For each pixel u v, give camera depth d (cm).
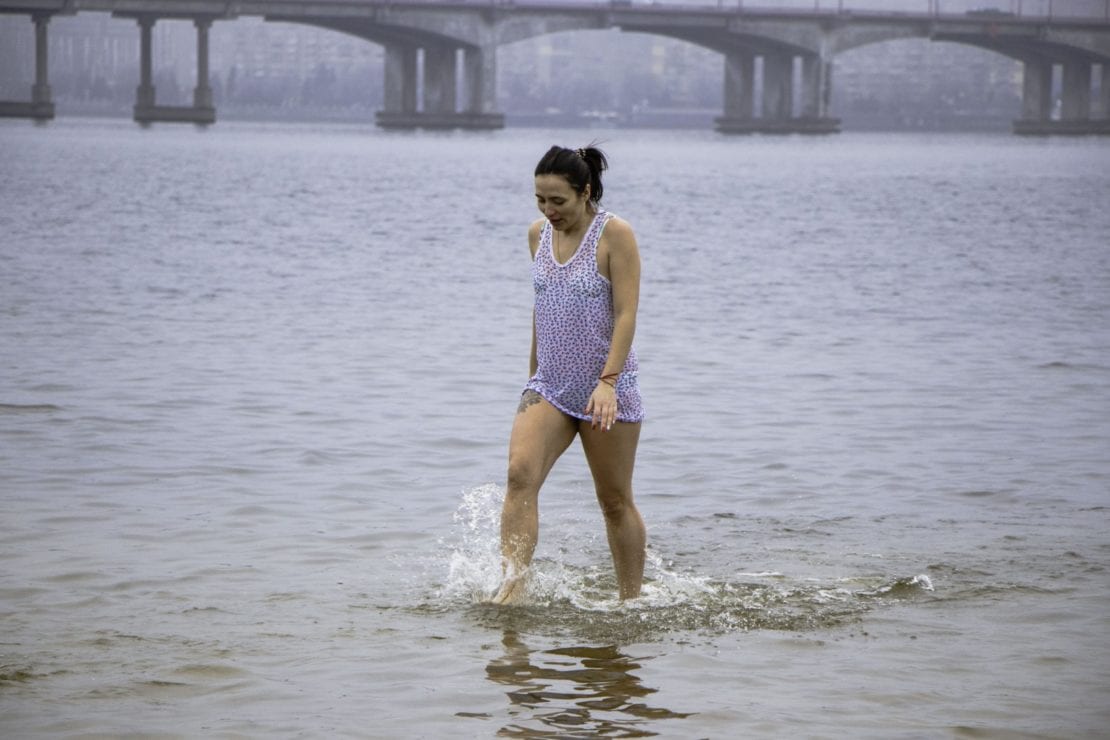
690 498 1756
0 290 3856
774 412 2323
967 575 1421
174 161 15612
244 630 1227
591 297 1308
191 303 3675
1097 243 6338
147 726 1013
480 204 8962
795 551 1512
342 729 1011
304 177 12488
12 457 1916
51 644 1182
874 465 1942
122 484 1773
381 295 3950
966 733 1019
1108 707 1070
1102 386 2602
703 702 1073
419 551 1497
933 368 2798
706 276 4672
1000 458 1992
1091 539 1566
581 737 1002
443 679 1115
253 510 1658
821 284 4434
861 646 1209
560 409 1327
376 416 2247
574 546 1546
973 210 8962
